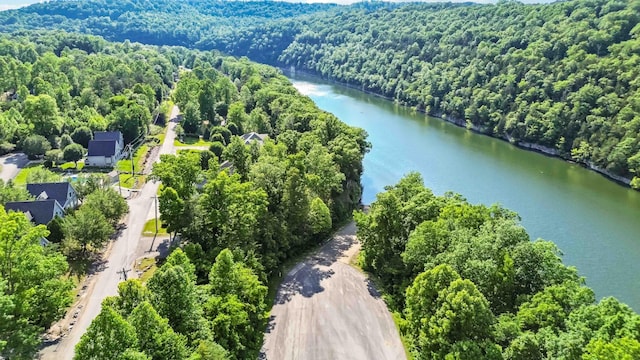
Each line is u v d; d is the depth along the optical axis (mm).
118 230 83562
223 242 67562
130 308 43188
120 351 35344
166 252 76188
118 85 182750
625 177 126000
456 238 57594
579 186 121688
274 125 144875
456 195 73688
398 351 57406
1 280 44031
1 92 162625
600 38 160625
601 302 44062
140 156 128500
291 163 83562
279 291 69625
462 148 153625
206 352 43062
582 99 146750
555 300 47562
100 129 137125
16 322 45031
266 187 78000
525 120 158500
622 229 95875
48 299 49562
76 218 73875
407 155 142625
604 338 40156
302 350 57375
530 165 138250
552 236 92625
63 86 160500
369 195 111250
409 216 69375
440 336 46938
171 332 40062
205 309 51750
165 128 159250
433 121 193750
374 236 71438
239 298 56562
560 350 40938
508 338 45969
